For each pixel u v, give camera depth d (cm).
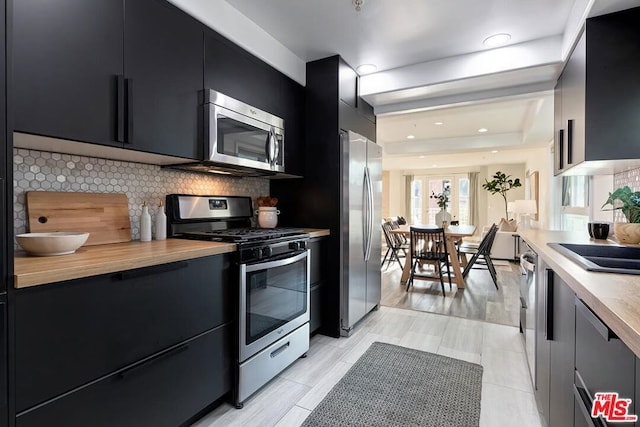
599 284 100
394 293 413
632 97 177
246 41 222
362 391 194
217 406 180
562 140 250
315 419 169
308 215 291
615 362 79
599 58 184
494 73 263
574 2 201
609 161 186
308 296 242
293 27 235
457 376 210
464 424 164
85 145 143
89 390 116
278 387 199
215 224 252
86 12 136
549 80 277
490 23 226
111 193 186
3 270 94
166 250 153
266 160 239
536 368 186
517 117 471
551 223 568
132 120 153
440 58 281
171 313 147
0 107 96
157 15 167
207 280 166
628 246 177
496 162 936
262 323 196
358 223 294
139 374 132
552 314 148
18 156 149
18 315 98
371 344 260
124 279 127
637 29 177
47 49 123
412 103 335
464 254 502
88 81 137
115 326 124
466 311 341
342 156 277
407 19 223
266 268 198
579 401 103
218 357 172
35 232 151
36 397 102
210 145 192
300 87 287
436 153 658
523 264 254
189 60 184
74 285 112
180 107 179
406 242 567
